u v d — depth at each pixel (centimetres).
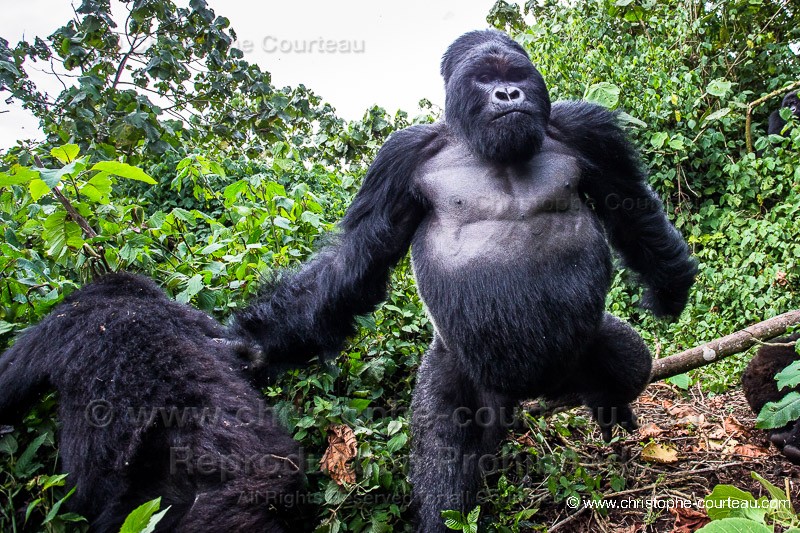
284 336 383
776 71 931
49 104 909
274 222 507
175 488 288
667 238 385
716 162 805
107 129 841
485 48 353
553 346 339
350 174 877
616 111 382
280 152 786
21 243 455
